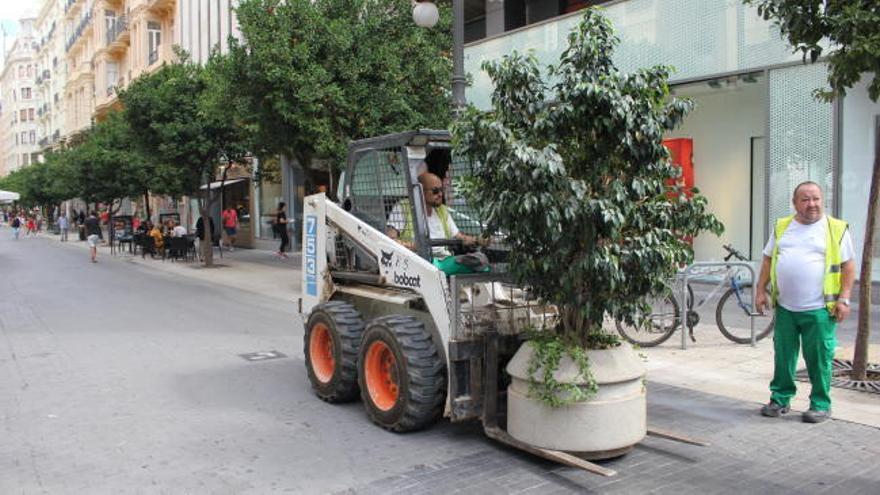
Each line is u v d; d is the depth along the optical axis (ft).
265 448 17.38
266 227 95.91
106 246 120.78
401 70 42.16
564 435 15.28
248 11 41.22
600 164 15.17
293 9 40.57
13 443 17.89
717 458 16.24
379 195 20.85
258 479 15.44
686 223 15.58
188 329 34.65
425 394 17.38
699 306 27.89
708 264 27.25
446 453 16.79
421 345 17.61
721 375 23.40
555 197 14.46
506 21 60.03
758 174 43.55
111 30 163.84
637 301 15.93
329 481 15.26
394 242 19.39
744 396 21.03
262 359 27.55
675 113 15.14
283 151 46.11
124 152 88.12
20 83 366.02
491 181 15.21
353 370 20.34
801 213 18.45
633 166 15.35
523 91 15.46
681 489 14.58
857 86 34.40
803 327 18.54
